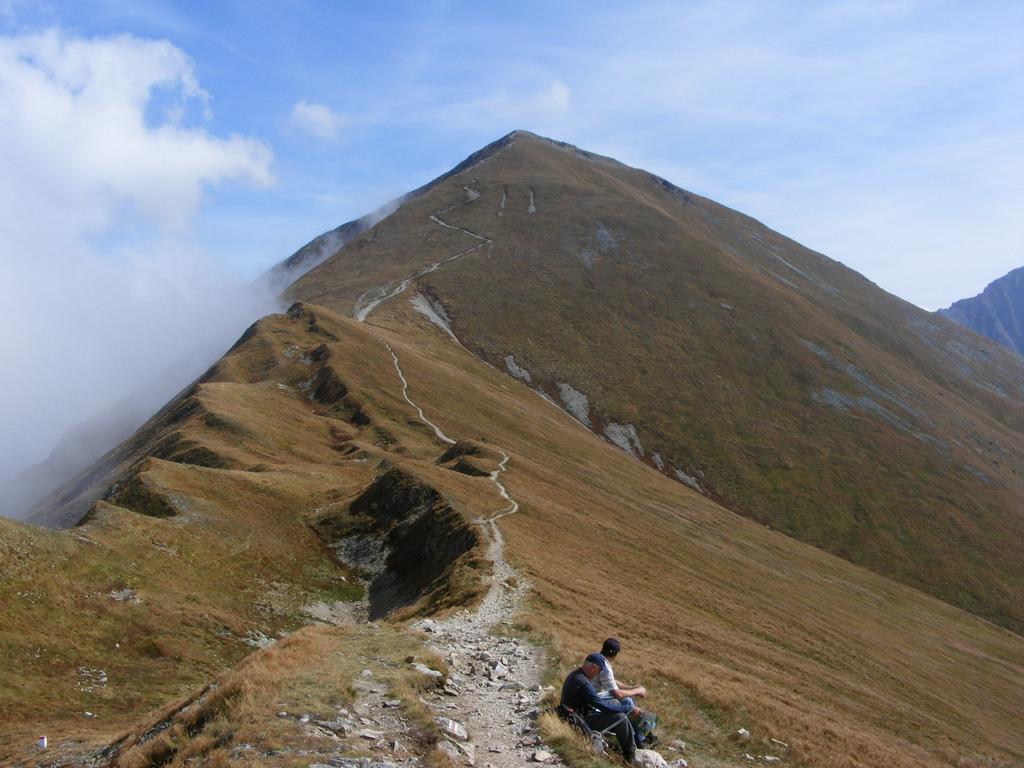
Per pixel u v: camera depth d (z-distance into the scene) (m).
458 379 138.25
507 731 15.33
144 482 57.56
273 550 55.62
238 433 86.06
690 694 22.45
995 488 161.50
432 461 86.75
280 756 11.77
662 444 163.25
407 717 14.66
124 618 38.50
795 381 190.00
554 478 84.62
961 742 44.84
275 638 43.16
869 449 168.62
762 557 98.81
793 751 19.42
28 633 34.00
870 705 45.16
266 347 128.75
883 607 99.31
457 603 34.75
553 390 177.62
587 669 15.48
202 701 15.34
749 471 157.50
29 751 22.11
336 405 108.94
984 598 126.75
